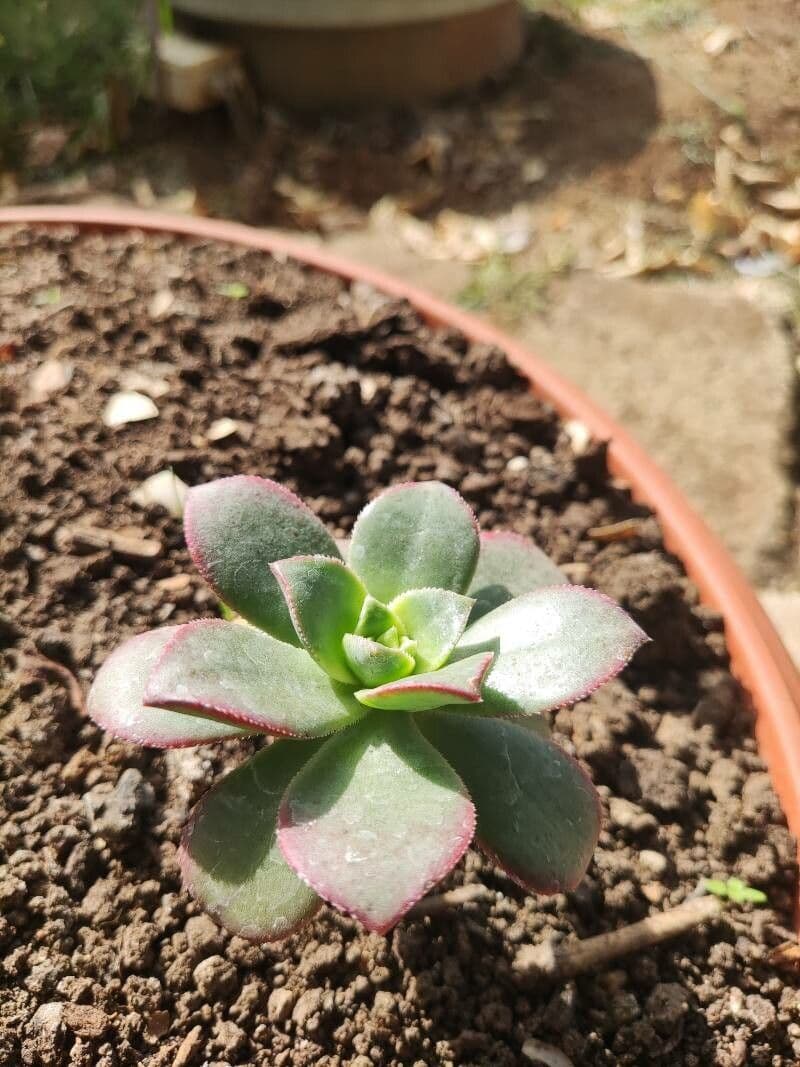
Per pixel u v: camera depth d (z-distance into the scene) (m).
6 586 0.21
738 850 0.20
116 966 0.17
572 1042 0.17
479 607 0.18
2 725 0.19
